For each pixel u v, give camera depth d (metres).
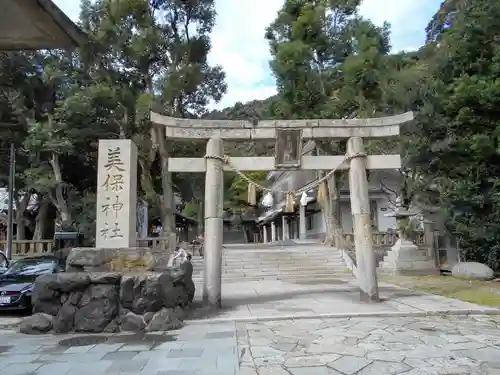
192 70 23.58
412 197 18.56
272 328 8.18
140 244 21.62
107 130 24.67
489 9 14.52
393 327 8.06
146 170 24.58
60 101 23.44
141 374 5.44
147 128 23.55
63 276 8.28
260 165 11.22
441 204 16.56
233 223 54.62
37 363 6.00
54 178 23.52
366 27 21.12
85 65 23.28
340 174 23.53
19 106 24.56
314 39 22.25
